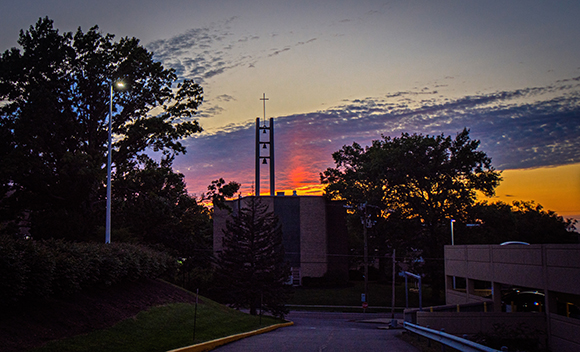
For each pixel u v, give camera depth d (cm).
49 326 1111
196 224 3950
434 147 5581
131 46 3497
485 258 2444
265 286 3725
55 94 3238
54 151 3353
